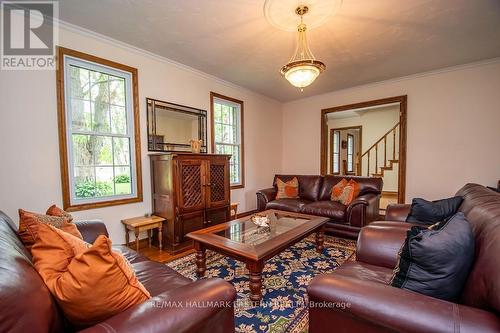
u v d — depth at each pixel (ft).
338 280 3.11
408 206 7.66
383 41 8.93
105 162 9.07
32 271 2.54
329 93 15.72
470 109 11.26
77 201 8.30
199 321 2.70
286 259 8.19
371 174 22.50
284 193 13.35
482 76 10.94
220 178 11.09
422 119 12.45
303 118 17.08
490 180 10.91
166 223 9.49
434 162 12.21
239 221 8.46
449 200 5.99
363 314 2.68
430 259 2.98
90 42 8.40
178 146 11.17
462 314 2.33
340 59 10.52
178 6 6.90
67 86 8.06
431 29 8.11
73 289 2.49
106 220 8.87
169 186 9.27
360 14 7.23
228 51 9.75
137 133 9.70
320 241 8.75
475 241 3.25
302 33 8.23
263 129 16.39
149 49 9.63
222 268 7.60
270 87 14.61
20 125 7.10
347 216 10.08
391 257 4.72
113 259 2.71
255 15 7.30
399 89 13.06
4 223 3.88
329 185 12.98
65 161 7.91
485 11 7.12
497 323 2.20
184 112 11.40
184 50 9.70
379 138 22.07
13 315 1.91
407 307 2.50
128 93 9.58
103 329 2.29
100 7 6.96
